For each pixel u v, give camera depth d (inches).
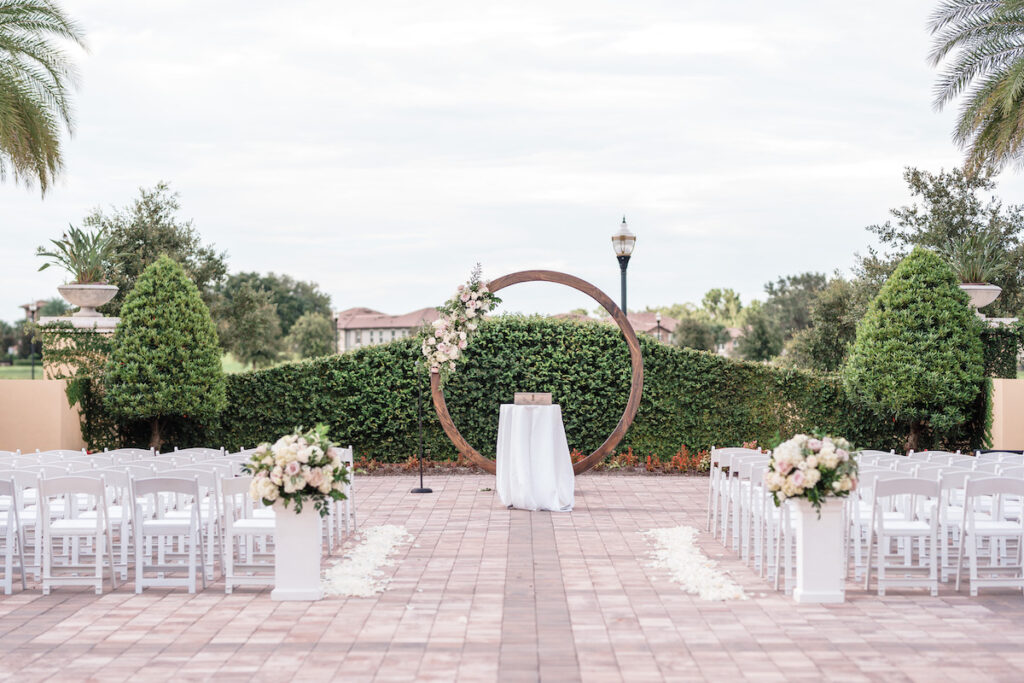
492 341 565.9
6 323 1857.8
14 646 208.5
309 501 251.6
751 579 277.9
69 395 515.8
